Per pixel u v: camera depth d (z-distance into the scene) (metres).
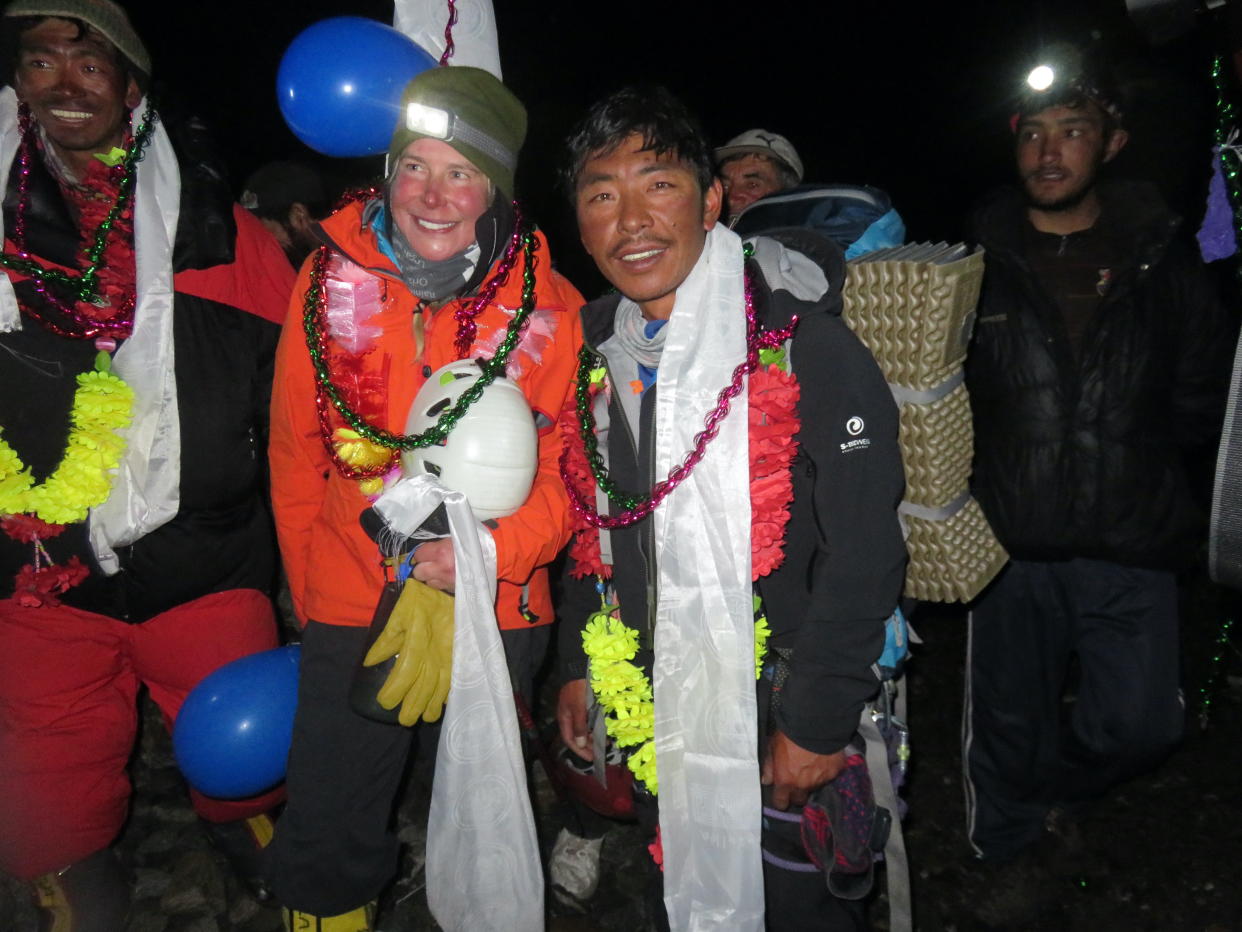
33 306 2.32
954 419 2.11
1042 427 2.74
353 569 2.25
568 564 2.26
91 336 2.34
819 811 1.96
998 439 2.81
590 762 2.31
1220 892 2.95
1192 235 2.70
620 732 2.04
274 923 2.81
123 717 2.55
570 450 2.10
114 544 2.39
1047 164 2.63
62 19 2.25
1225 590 3.31
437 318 2.21
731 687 1.88
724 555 1.86
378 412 2.18
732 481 1.84
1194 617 4.34
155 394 2.35
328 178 4.19
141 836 3.12
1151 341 2.65
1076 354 2.71
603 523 1.99
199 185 2.45
